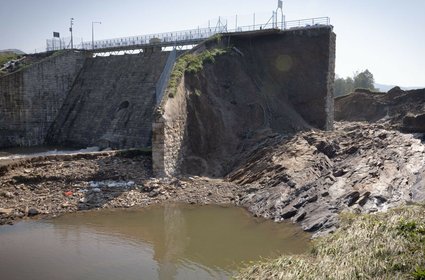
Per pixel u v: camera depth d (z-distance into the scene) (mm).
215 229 21516
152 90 46219
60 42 65938
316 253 12953
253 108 39750
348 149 29250
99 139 47156
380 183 21734
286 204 23312
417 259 10312
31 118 52625
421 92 62438
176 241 19859
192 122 34812
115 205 25422
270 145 33312
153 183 28375
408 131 35625
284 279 11328
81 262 17359
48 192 26641
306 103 43875
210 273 16219
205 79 38031
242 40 46031
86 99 53719
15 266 16938
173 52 46656
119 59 54562
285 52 44531
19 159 30047
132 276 16000
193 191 27859
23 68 51656
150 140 41094
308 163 27812
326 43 42844
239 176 30672
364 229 12773
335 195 21969
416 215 13023
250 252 18094
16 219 23000
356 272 10570
